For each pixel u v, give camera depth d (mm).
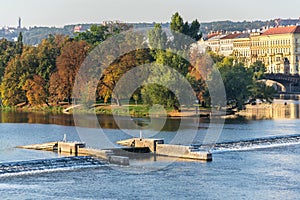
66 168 176375
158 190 157125
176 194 154000
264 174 172750
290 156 198250
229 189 158125
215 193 154875
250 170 177500
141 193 154500
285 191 156250
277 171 176375
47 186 158250
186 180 166000
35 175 168000
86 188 157375
